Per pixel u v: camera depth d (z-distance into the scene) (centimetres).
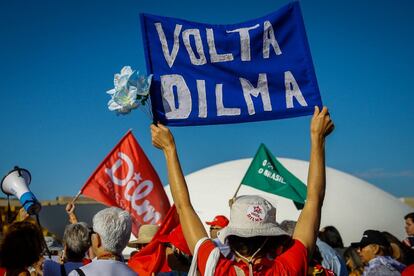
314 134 409
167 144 414
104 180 1069
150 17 469
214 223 861
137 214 1073
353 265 1084
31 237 521
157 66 465
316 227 388
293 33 471
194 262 377
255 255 371
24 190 693
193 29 471
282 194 1158
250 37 470
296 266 365
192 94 465
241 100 468
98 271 486
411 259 833
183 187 404
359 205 4316
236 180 4331
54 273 554
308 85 468
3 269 543
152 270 762
